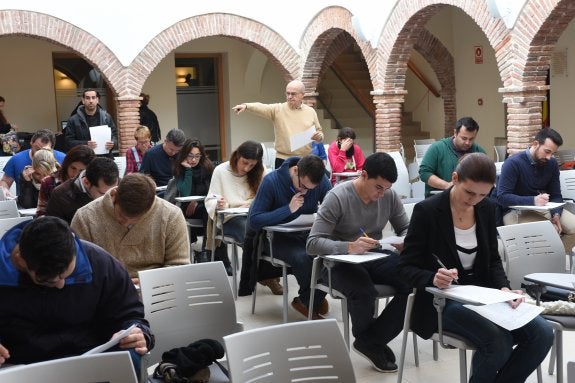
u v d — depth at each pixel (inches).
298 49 617.0
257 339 128.0
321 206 221.8
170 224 187.8
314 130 365.7
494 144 659.4
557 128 601.6
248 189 301.7
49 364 116.0
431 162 316.5
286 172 257.3
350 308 213.2
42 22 541.3
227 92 754.2
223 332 175.8
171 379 152.6
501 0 431.8
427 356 230.5
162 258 189.0
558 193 300.2
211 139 763.4
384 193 223.8
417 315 178.9
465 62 685.9
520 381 169.3
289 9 612.1
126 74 570.6
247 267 266.7
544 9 405.4
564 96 590.2
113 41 564.4
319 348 132.4
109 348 147.8
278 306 287.6
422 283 171.5
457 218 177.3
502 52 439.5
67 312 145.4
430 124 745.0
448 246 175.9
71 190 209.6
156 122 637.3
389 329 212.5
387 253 213.8
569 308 181.0
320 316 263.9
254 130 766.5
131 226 184.2
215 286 176.4
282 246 252.1
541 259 217.0
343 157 422.6
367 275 213.3
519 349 168.6
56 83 685.3
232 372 123.3
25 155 341.7
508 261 211.3
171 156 350.3
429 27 685.9
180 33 582.9
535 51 419.8
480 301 154.3
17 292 142.3
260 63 743.7
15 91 660.7
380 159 209.8
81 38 555.5
